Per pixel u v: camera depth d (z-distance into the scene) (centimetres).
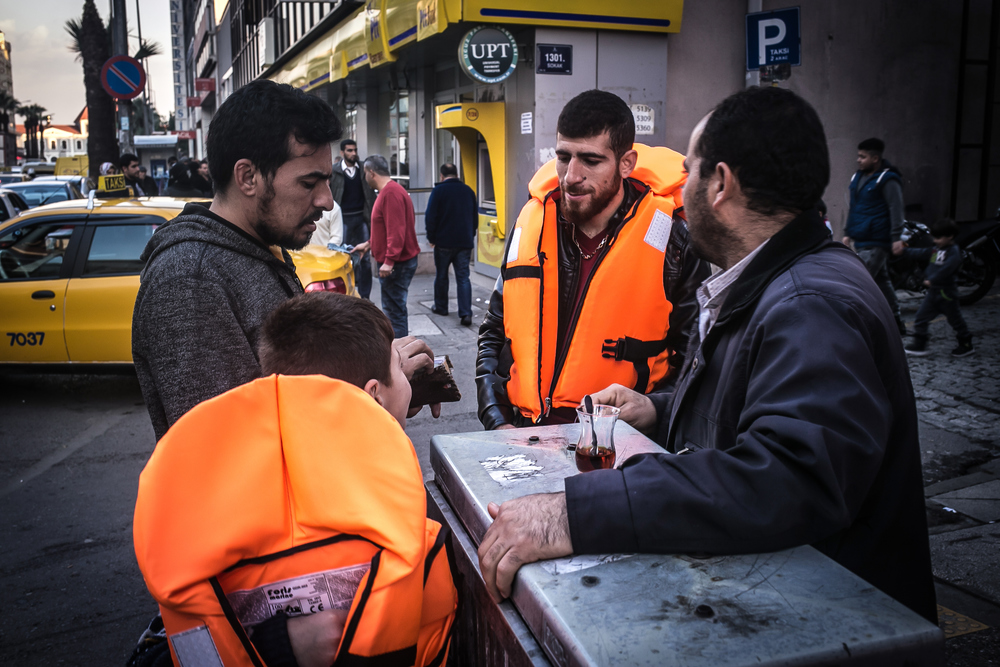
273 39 1991
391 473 90
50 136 15212
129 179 1103
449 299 945
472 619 110
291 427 90
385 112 1452
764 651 76
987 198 1073
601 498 96
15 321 552
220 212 154
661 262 210
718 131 123
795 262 119
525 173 846
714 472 96
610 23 802
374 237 677
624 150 210
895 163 1007
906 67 983
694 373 133
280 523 89
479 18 759
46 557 341
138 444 488
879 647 77
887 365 108
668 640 78
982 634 259
